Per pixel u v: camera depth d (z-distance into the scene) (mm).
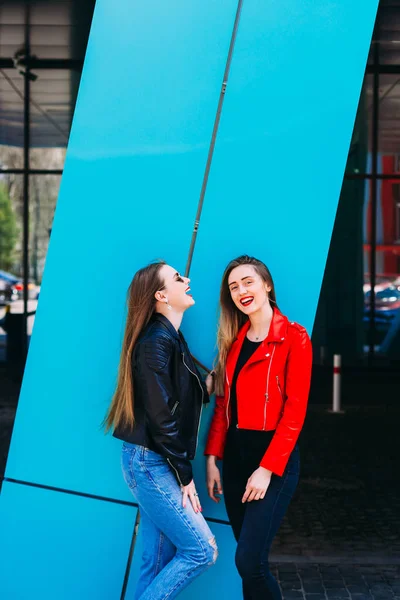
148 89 3162
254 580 2635
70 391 3221
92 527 3213
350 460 6641
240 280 2693
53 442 3236
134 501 3186
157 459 2605
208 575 3141
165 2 3145
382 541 4547
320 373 12039
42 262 13391
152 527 2824
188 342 3164
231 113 3113
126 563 3191
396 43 9727
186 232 3154
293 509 5207
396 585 3836
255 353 2662
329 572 4031
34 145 13180
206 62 3129
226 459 2824
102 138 3195
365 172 12375
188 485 2580
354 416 8711
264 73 3094
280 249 3105
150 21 3156
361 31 3051
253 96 3098
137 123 3172
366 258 12445
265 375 2646
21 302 13328
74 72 11227
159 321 2641
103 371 3195
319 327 12461
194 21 3133
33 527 3254
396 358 12320
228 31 3111
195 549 2615
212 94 3125
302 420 2621
